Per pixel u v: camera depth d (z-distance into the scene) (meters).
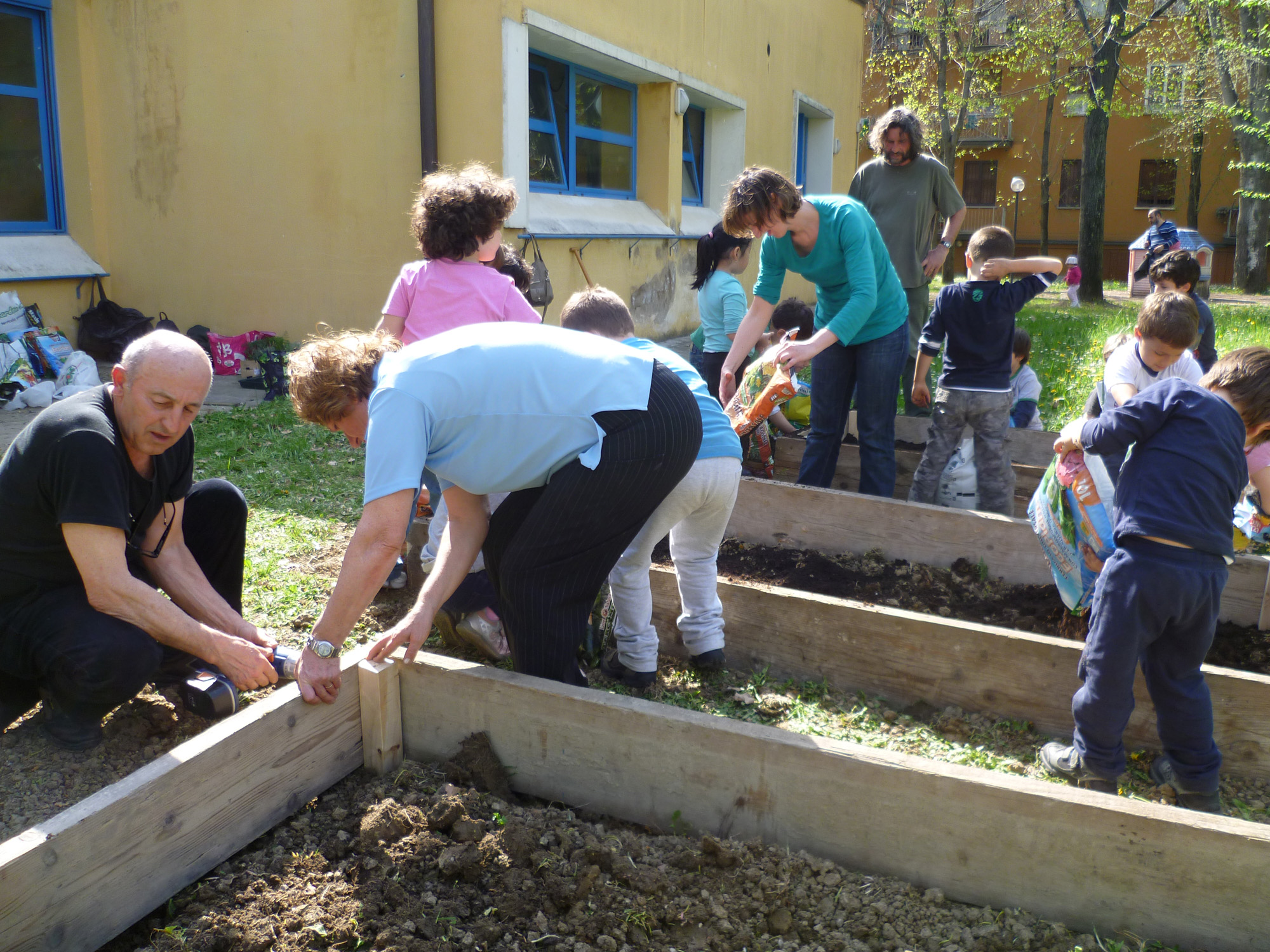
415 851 2.42
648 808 2.62
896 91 24.91
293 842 2.52
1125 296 23.92
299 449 6.21
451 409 2.53
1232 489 2.74
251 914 2.25
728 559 4.54
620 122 11.48
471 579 3.41
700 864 2.42
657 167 11.79
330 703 2.66
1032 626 3.85
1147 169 33.47
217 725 2.41
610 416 2.63
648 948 2.20
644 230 11.17
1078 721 2.87
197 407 2.63
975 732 3.21
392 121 8.70
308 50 8.88
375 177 8.87
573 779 2.70
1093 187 20.72
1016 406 6.47
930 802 2.31
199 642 2.73
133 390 2.55
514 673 2.77
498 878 2.36
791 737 2.45
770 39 14.05
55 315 9.59
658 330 11.98
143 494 2.79
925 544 4.39
